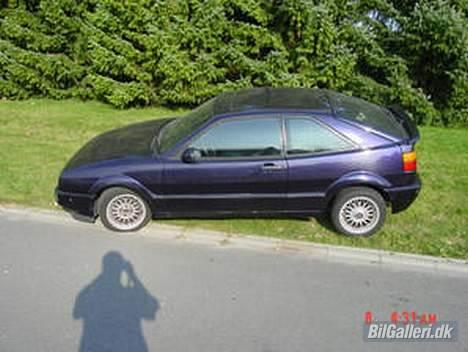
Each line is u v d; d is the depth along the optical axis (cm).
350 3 805
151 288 350
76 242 418
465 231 431
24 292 344
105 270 373
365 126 405
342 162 400
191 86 833
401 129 426
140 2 818
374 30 832
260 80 816
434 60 804
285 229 439
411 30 770
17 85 988
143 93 880
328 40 759
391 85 820
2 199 498
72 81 1014
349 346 291
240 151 405
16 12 951
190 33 789
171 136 441
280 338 297
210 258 393
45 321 312
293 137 402
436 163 601
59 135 728
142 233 434
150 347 289
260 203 420
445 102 841
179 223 451
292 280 361
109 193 425
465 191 512
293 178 404
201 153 408
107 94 892
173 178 412
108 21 835
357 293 345
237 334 301
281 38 818
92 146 484
